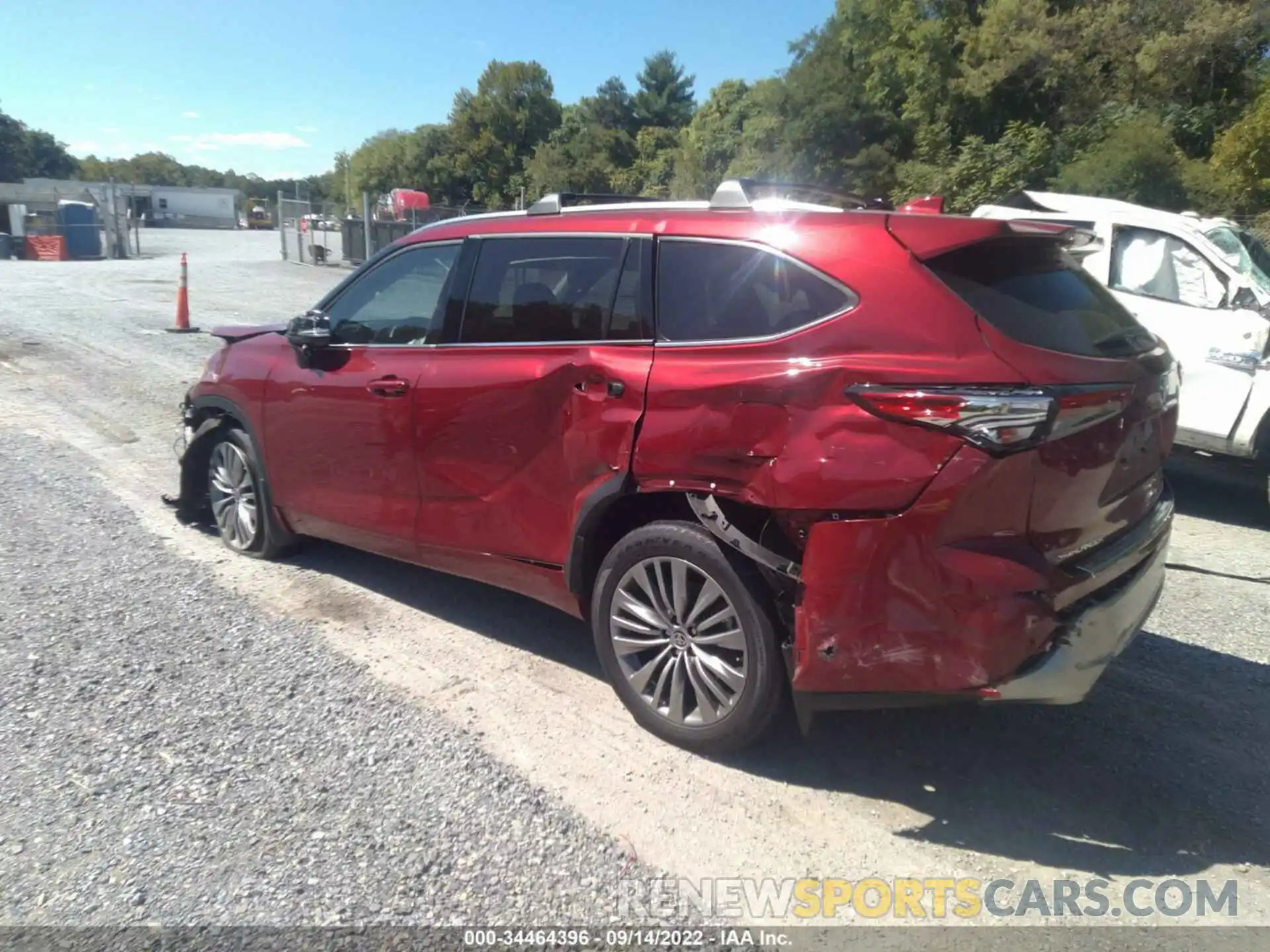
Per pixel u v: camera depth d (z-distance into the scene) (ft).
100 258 111.14
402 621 15.84
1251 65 88.99
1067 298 11.39
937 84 102.06
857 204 14.93
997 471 9.59
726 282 11.63
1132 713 13.39
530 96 217.56
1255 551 20.90
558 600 13.48
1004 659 9.80
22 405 30.53
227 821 10.57
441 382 14.10
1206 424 23.79
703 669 11.73
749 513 11.21
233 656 14.39
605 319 12.59
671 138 224.33
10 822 10.46
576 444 12.47
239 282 75.10
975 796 11.35
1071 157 82.64
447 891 9.60
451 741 12.23
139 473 23.91
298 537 18.22
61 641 14.69
